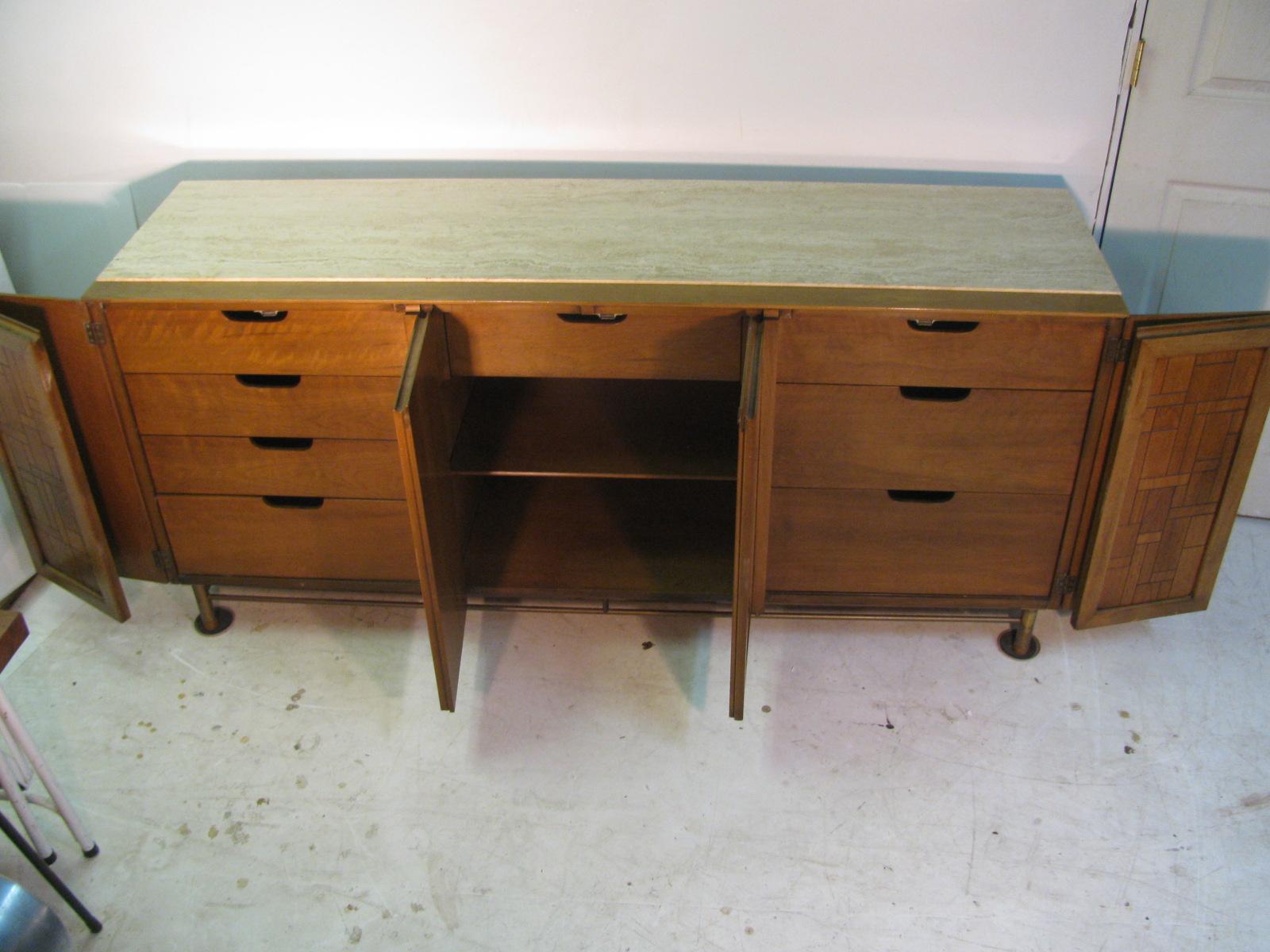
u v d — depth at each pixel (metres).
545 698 2.06
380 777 1.91
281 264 1.86
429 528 1.74
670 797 1.86
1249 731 1.97
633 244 1.92
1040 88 2.15
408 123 2.29
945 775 1.89
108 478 2.00
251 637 2.21
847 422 1.83
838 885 1.71
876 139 2.24
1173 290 2.34
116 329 1.82
